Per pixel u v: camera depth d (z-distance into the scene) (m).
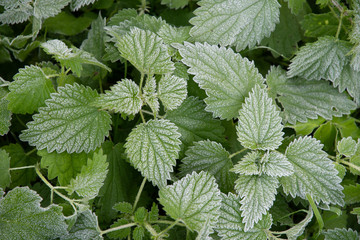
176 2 0.79
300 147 0.71
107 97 0.69
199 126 0.73
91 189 0.69
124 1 0.81
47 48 0.71
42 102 0.71
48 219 0.68
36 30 0.75
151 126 0.70
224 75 0.72
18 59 0.77
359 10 0.75
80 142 0.70
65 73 0.73
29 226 0.68
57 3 0.75
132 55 0.70
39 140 0.69
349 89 0.76
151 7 0.82
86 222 0.69
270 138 0.71
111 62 0.78
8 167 0.70
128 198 0.74
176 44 0.71
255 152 0.70
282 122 0.75
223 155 0.72
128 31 0.74
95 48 0.76
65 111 0.69
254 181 0.70
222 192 0.72
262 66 0.80
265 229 0.70
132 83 0.70
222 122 0.76
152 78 0.71
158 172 0.69
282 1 0.80
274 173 0.70
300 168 0.71
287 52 0.79
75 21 0.79
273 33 0.79
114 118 0.76
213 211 0.68
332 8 0.77
